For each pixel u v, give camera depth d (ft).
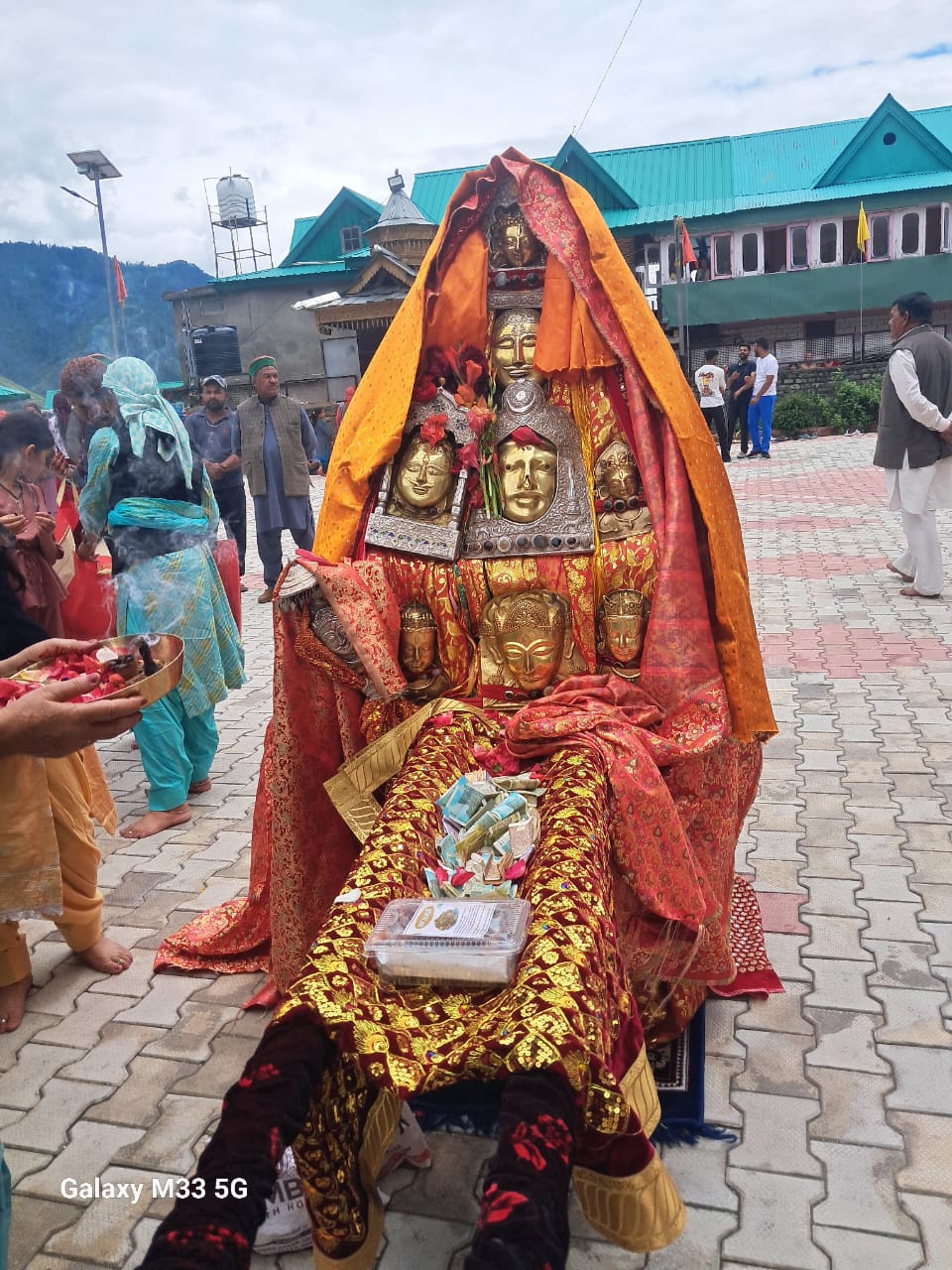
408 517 9.22
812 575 27.71
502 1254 4.34
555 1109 5.00
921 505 23.53
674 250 84.99
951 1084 8.16
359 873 6.73
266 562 28.71
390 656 8.75
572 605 9.02
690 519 8.80
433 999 6.00
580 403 9.21
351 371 82.89
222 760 17.10
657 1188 5.71
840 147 87.20
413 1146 7.61
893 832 12.48
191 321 82.53
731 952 9.50
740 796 9.53
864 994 9.38
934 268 77.36
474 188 8.95
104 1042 9.50
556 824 7.01
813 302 79.00
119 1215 7.46
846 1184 7.25
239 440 28.22
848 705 17.30
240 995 10.15
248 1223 4.64
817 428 72.79
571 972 5.64
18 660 7.84
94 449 13.55
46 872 9.55
